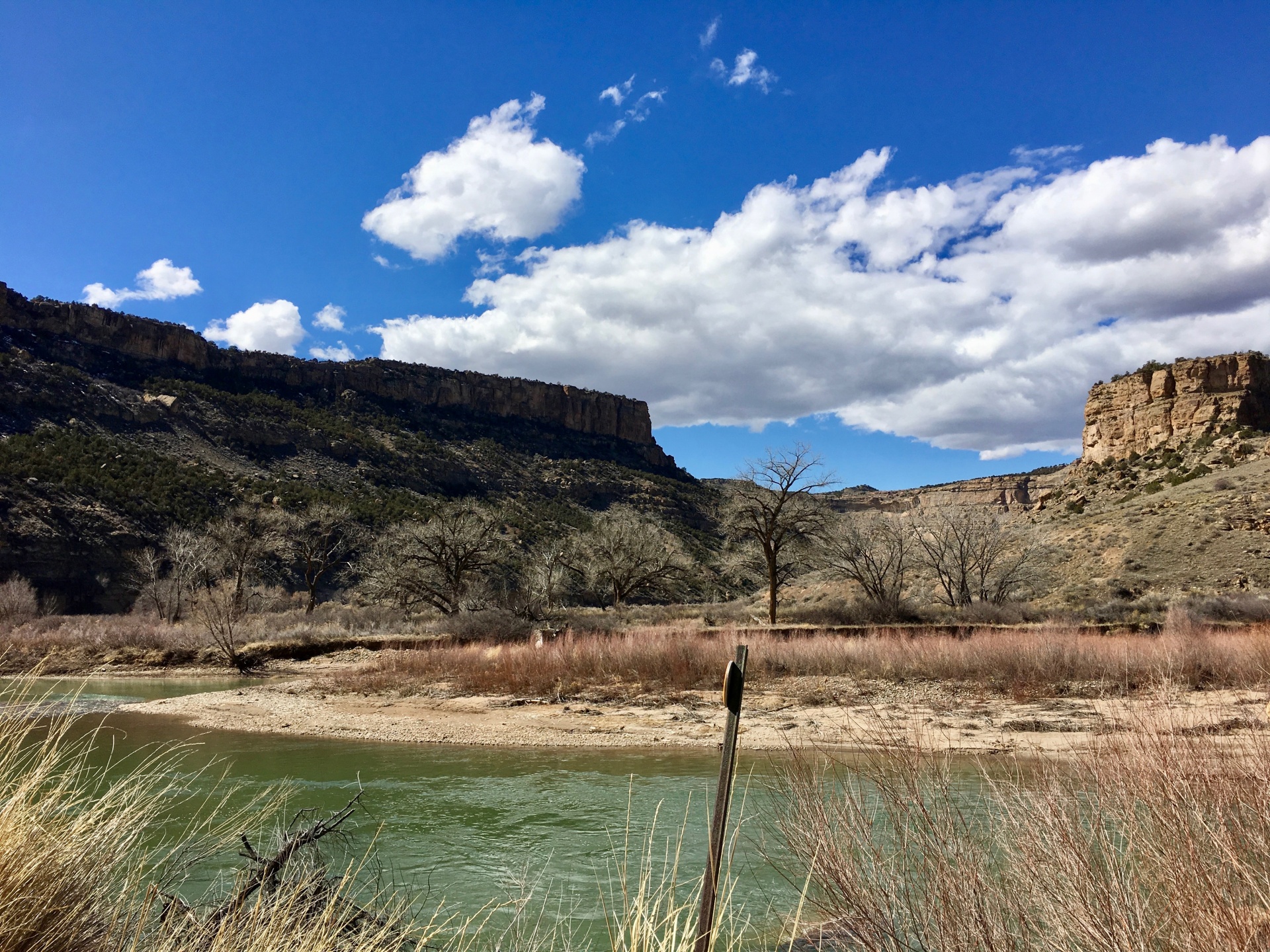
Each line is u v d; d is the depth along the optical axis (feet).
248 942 9.37
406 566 156.25
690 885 19.26
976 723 39.78
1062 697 48.06
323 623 138.72
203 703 63.52
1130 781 10.02
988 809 11.30
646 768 37.60
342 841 16.43
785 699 57.31
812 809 11.20
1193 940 7.72
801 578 154.30
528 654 79.41
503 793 32.58
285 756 42.11
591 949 14.44
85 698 67.87
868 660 67.36
